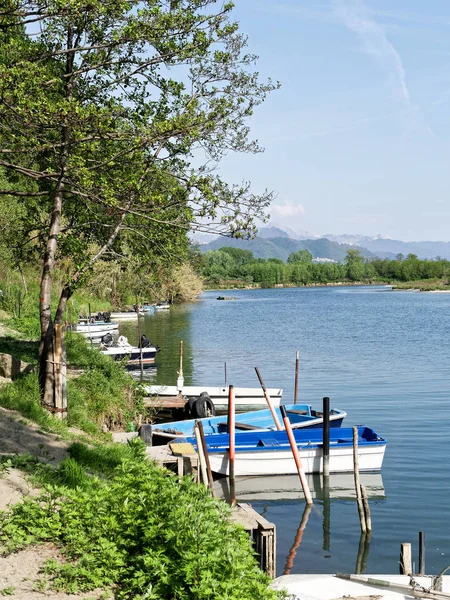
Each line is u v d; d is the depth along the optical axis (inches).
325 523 610.2
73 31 578.2
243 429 871.1
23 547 303.1
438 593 373.4
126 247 676.1
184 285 3614.7
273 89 562.3
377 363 1595.7
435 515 614.2
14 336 932.0
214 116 540.7
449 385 1270.9
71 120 468.4
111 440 627.5
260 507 661.3
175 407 988.6
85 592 272.1
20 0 461.4
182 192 535.2
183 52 539.2
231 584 261.3
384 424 958.4
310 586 394.3
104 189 500.1
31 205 746.2
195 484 348.2
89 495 345.1
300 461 743.1
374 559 526.9
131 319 2453.2
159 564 275.7
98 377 759.1
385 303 4224.9
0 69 440.8
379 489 692.7
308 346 1932.8
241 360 1631.4
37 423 550.3
